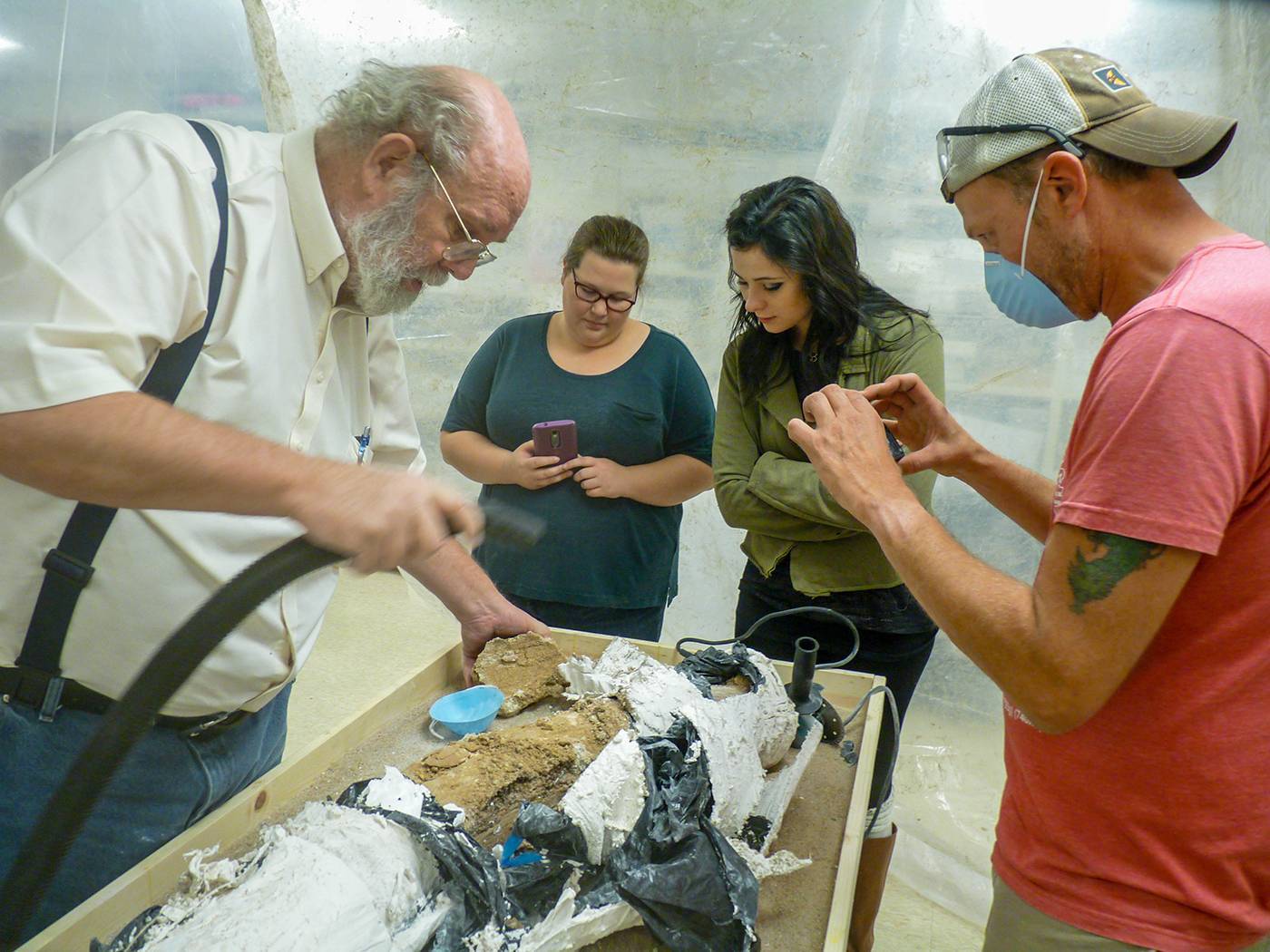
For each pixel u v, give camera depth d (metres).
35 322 0.84
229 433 0.86
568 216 2.46
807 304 1.59
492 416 1.96
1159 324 0.78
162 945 0.78
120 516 1.01
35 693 1.05
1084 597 0.80
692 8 2.23
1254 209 1.92
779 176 2.31
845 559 1.65
